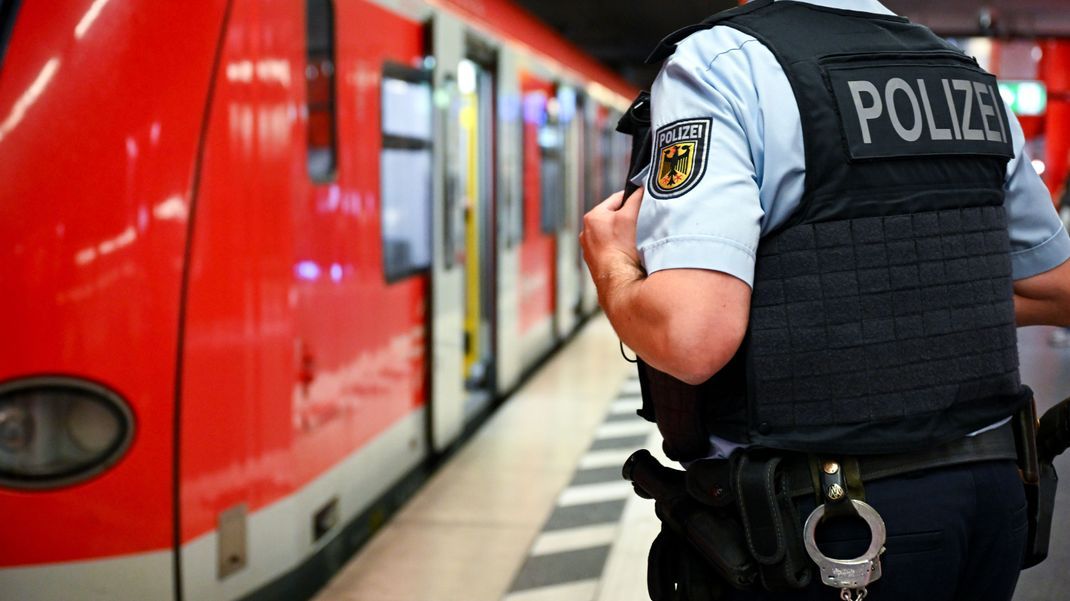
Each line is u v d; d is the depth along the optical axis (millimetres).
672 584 1447
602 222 1384
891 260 1270
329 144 3793
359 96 4145
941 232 1295
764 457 1265
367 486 4359
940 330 1285
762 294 1275
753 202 1229
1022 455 1358
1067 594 2816
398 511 4891
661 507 1438
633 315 1257
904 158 1277
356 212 4102
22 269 2639
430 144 5223
